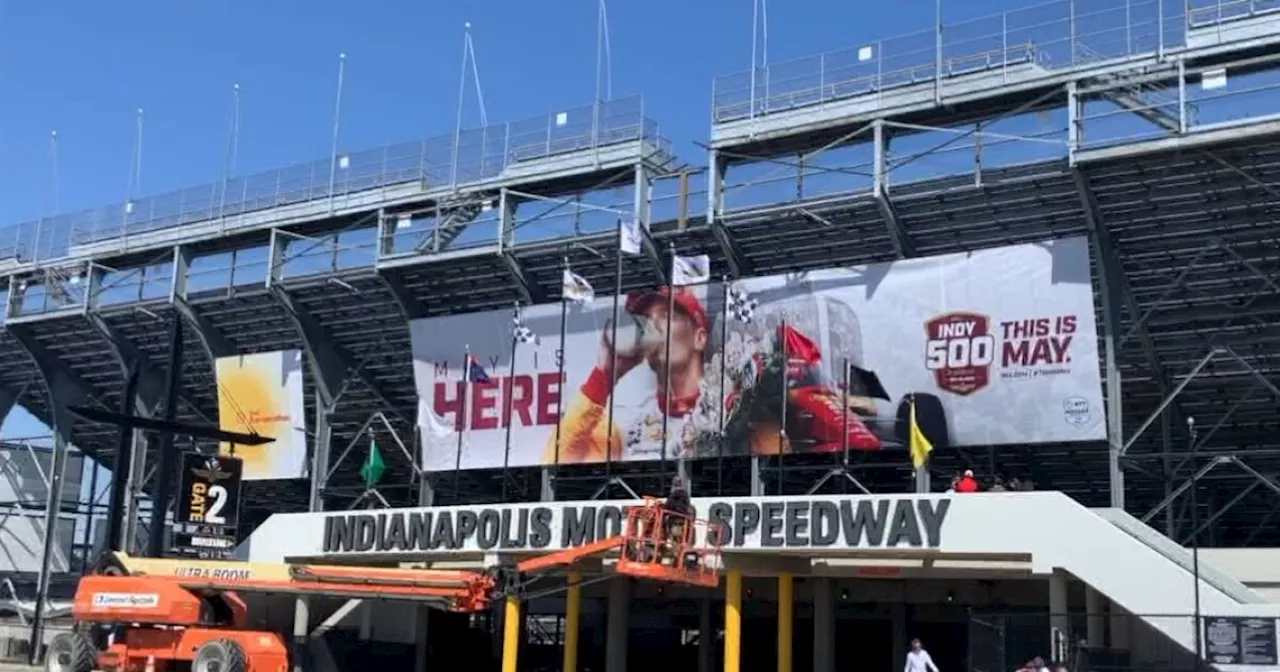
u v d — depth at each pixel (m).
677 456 38.72
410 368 46.41
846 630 45.47
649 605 48.34
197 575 32.31
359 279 43.28
